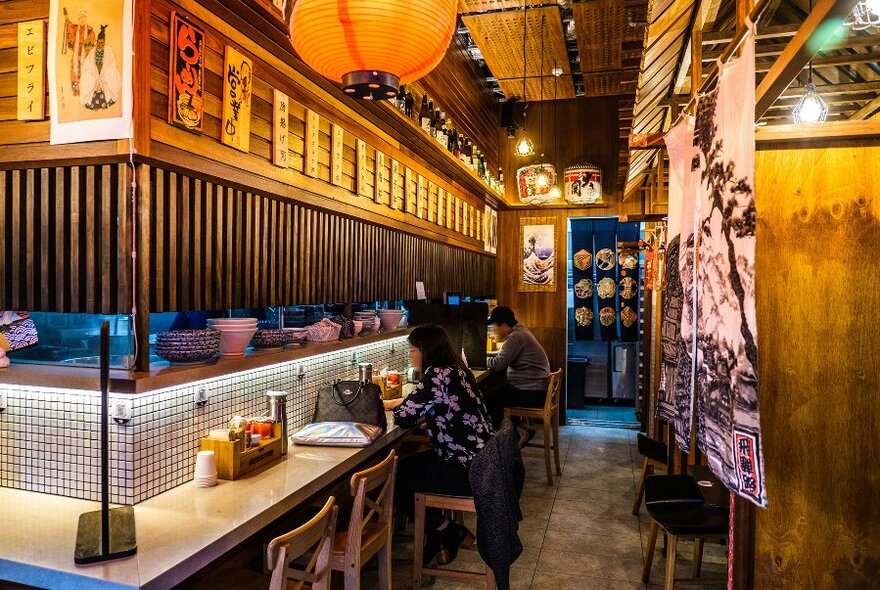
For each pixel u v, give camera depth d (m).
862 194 2.31
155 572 1.84
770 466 2.35
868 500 2.30
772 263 2.34
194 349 2.65
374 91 2.01
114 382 2.28
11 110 2.46
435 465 3.65
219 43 2.75
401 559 4.21
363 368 4.39
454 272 7.07
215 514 2.33
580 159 8.94
